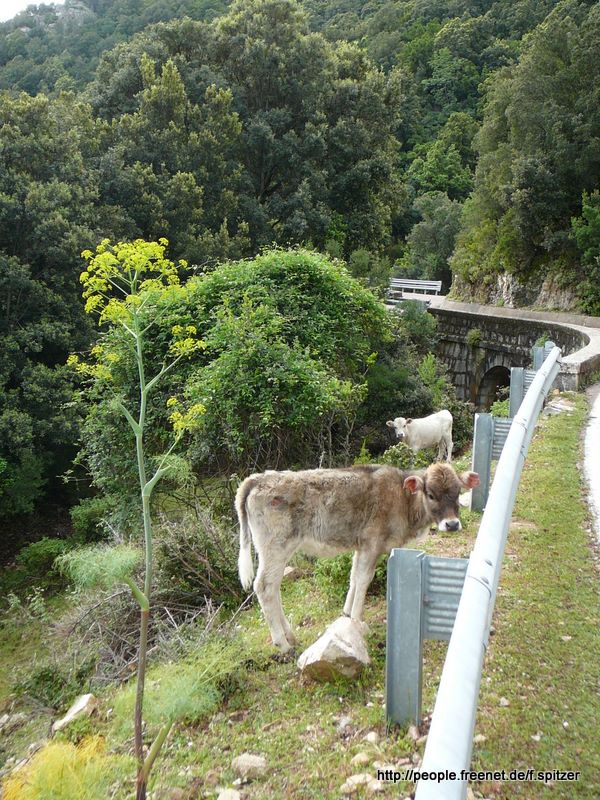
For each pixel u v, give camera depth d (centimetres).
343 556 639
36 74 6775
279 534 540
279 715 457
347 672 473
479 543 371
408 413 2241
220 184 2969
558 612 523
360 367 2133
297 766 396
